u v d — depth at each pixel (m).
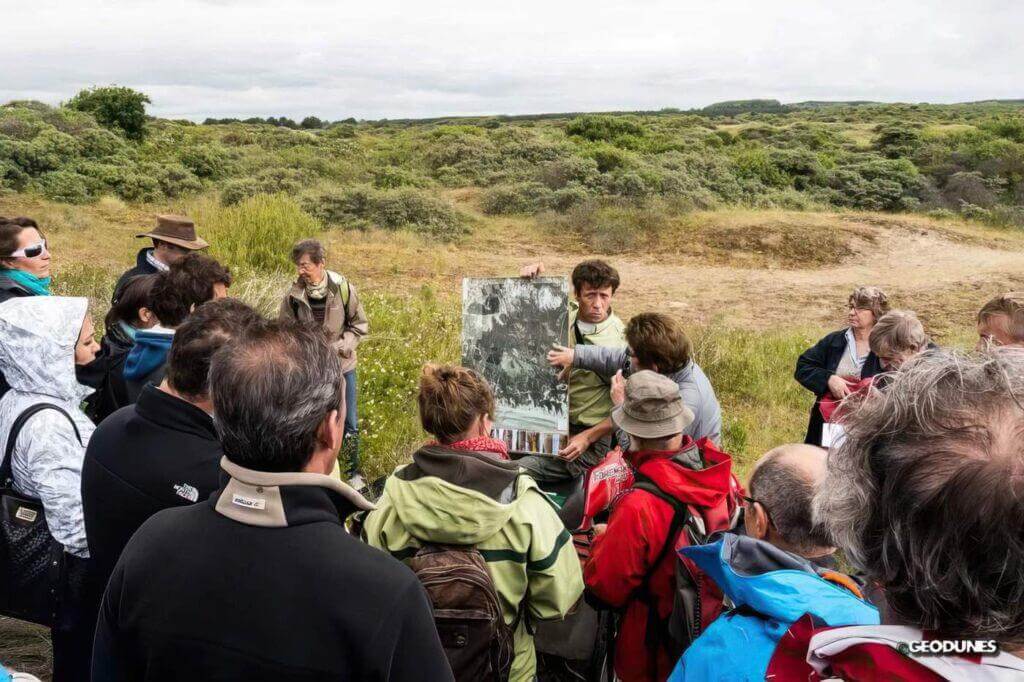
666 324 3.15
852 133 49.47
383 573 1.20
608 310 4.01
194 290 2.73
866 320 4.13
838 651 0.90
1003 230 21.22
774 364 8.20
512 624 2.10
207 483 1.87
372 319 8.45
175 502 1.87
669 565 2.15
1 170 19.41
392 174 27.06
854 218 20.58
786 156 27.33
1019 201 24.84
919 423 0.88
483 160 29.61
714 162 26.70
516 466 2.14
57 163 20.95
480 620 1.89
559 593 2.11
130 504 1.88
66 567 2.23
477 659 1.89
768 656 1.14
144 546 1.25
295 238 13.00
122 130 30.50
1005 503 0.78
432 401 2.16
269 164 28.00
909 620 0.87
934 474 0.82
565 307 3.55
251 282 8.55
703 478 2.20
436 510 1.97
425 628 1.22
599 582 2.22
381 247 16.59
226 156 27.72
